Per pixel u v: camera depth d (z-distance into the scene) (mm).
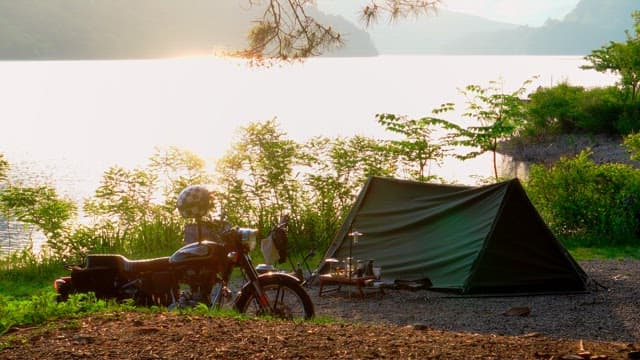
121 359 4898
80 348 5145
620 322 9422
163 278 7453
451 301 10820
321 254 15133
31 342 5336
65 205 14969
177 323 5969
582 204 16484
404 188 12852
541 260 11352
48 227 14727
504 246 11297
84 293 7426
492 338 5902
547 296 11109
